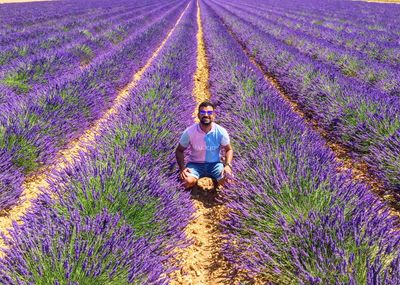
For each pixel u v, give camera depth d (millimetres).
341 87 6465
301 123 5039
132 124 4555
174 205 3135
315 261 2260
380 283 1974
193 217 3248
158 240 2697
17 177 3822
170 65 8734
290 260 2365
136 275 2195
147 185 3156
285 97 8156
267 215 2977
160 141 4156
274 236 2707
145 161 3617
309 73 7785
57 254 2141
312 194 3020
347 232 2445
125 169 3240
